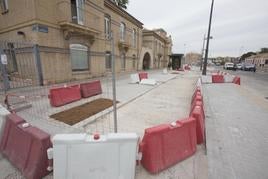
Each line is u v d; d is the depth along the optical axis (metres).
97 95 7.29
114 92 2.57
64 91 5.73
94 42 12.23
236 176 2.32
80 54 9.07
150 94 8.01
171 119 4.58
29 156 2.22
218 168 2.49
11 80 7.70
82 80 8.90
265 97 7.80
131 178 2.06
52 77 9.02
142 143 2.37
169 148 2.48
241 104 6.32
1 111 2.94
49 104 5.58
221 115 4.99
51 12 9.30
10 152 2.54
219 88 10.31
